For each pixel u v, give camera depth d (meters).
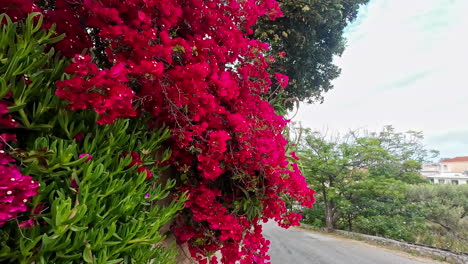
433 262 5.84
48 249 0.59
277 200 1.62
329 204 10.06
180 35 1.23
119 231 0.79
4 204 0.51
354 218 9.84
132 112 0.71
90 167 0.67
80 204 0.63
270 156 1.42
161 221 0.89
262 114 1.55
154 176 1.08
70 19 0.84
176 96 0.94
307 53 3.51
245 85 1.49
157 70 0.80
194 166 1.44
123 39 0.81
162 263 0.97
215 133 1.12
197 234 1.41
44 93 0.73
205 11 1.08
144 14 0.82
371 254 6.25
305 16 2.99
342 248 6.75
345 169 9.67
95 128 0.82
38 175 0.65
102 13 0.79
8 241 0.61
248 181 1.47
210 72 1.13
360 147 9.38
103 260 0.66
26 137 0.72
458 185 9.27
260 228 1.65
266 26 2.86
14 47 0.64
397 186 8.86
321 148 10.18
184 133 1.09
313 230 10.04
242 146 1.35
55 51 0.86
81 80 0.62
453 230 8.26
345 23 4.10
